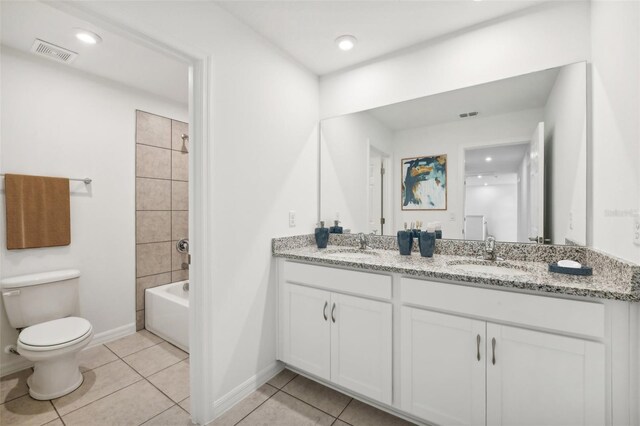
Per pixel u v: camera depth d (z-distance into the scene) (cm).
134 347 237
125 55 208
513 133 168
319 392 178
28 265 204
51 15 163
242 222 174
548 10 156
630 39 104
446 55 187
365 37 189
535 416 116
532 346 115
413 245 198
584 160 145
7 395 174
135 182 266
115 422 153
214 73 157
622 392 103
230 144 166
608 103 124
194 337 153
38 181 206
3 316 195
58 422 153
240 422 153
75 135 228
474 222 181
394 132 207
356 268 162
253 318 181
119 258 255
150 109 277
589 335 106
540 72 159
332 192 235
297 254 188
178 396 175
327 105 237
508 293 120
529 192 165
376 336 155
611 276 113
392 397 151
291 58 212
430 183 195
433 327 138
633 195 102
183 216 305
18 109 200
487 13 166
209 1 155
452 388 133
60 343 168
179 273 300
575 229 151
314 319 179
